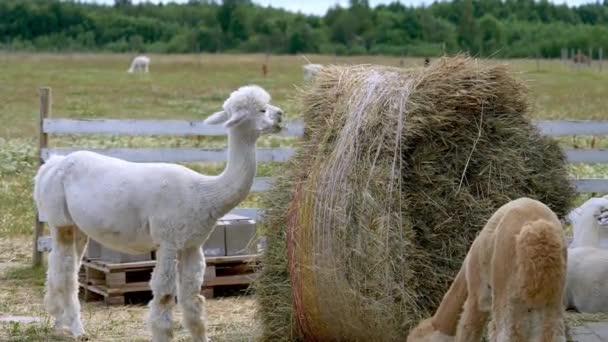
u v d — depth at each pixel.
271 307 7.56
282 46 80.50
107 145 18.39
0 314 8.89
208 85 40.00
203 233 7.31
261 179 10.85
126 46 81.69
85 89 36.47
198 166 16.78
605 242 8.77
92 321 8.66
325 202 6.78
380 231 6.52
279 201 7.53
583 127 10.81
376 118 6.85
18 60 62.97
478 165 7.05
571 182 7.53
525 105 7.38
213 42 82.56
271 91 34.78
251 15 85.12
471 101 7.04
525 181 7.21
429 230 6.81
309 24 82.50
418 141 6.91
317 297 6.92
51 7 86.00
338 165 6.80
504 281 5.47
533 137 7.37
